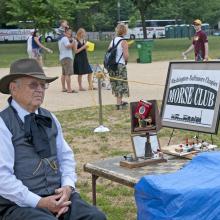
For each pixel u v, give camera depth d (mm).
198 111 4898
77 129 9359
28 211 3311
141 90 14461
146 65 23875
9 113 3461
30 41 18438
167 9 53281
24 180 3430
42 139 3490
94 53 33000
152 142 4480
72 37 13875
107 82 14633
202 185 3102
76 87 15391
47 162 3492
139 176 4023
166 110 5199
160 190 3137
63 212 3404
